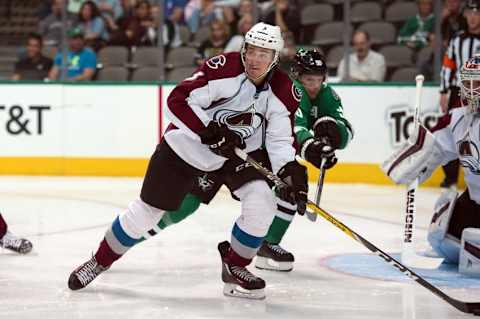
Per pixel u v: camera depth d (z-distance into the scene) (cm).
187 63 1864
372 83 1748
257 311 709
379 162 1753
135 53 1886
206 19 1877
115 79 1878
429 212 1375
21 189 1609
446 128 895
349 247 1034
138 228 751
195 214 1303
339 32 1852
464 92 849
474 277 867
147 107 1819
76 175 1842
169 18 1870
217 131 689
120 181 1752
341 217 1302
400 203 1473
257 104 713
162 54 1861
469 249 864
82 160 1839
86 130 1831
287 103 718
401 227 1211
